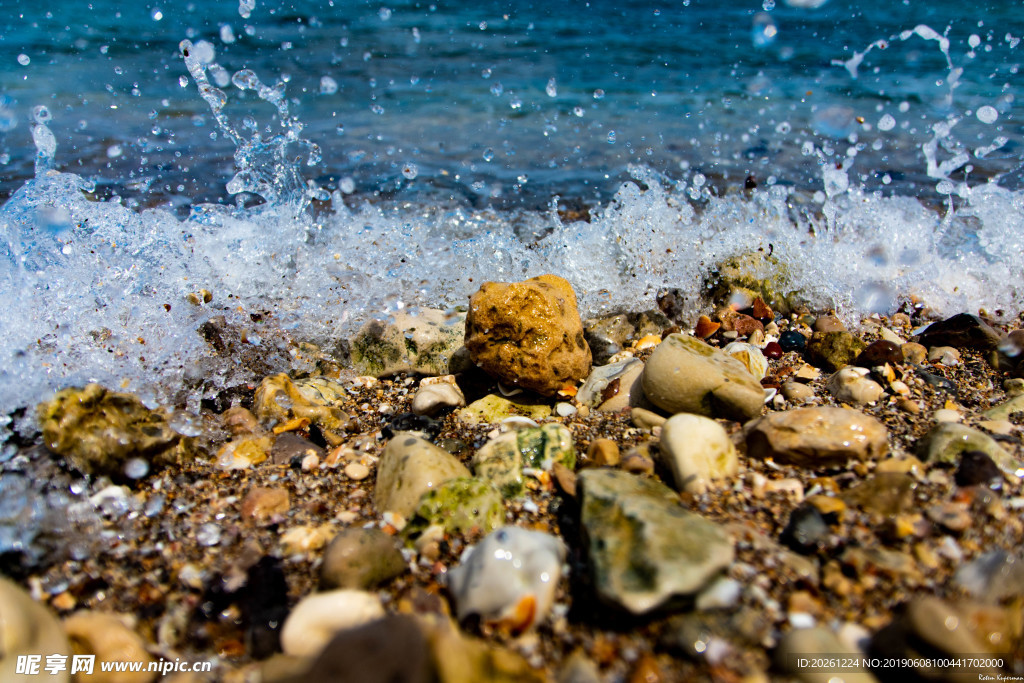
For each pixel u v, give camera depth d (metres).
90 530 0.32
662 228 0.54
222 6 1.21
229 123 0.77
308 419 0.40
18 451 0.35
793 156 0.73
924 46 1.12
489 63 1.02
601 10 1.32
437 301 0.48
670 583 0.27
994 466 0.33
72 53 0.95
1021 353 0.44
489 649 0.27
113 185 0.61
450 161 0.70
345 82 0.92
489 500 0.32
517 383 0.40
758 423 0.36
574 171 0.69
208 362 0.42
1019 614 0.27
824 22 1.26
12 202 0.48
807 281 0.52
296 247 0.51
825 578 0.29
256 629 0.28
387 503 0.33
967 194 0.60
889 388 0.42
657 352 0.39
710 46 1.12
